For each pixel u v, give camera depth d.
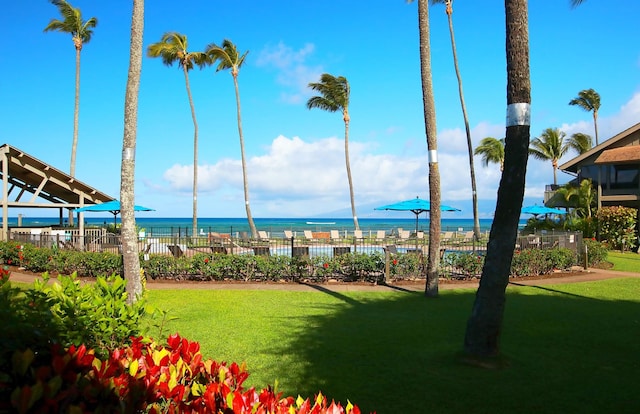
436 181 10.62
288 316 8.46
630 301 10.20
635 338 7.05
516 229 5.87
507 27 5.91
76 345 2.84
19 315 2.56
